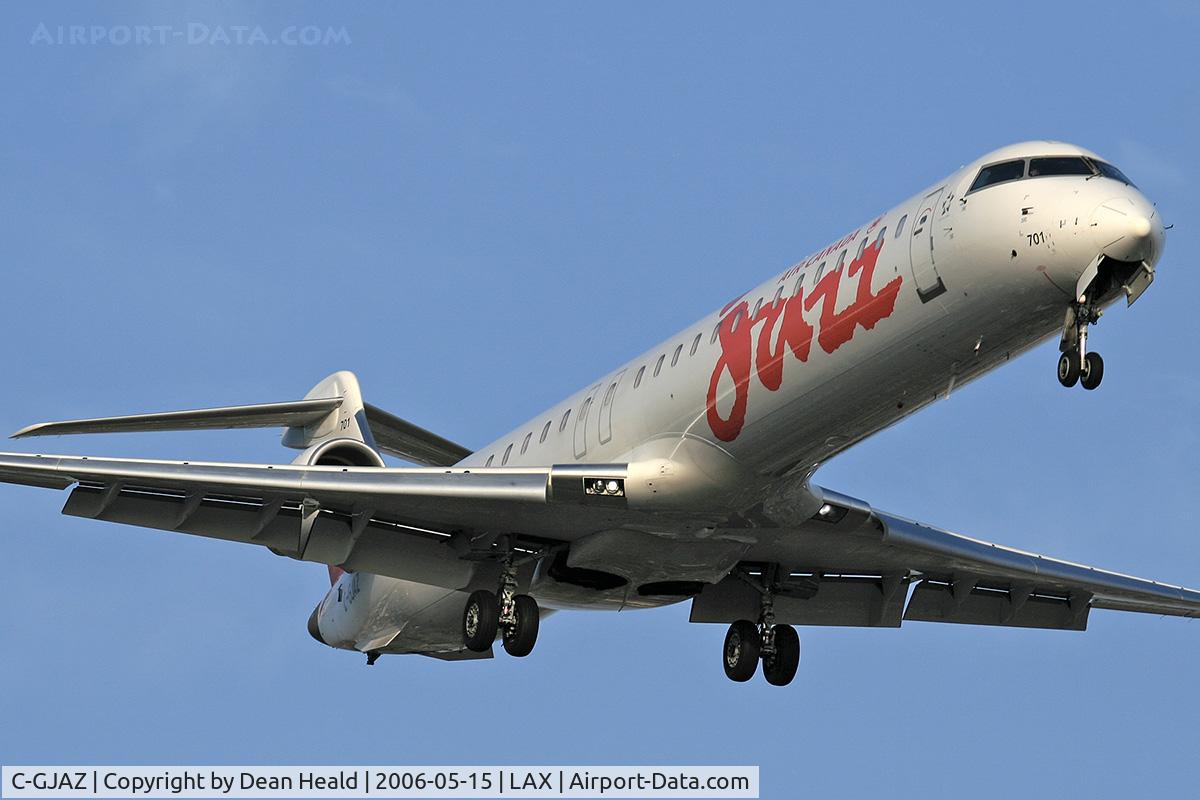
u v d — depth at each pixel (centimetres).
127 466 7431
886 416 6925
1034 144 6619
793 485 7275
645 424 7450
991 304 6431
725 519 7356
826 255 7050
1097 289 6341
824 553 8194
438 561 7994
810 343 6812
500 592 7838
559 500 7306
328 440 8362
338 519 7800
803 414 6894
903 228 6700
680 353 7450
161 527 7731
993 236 6366
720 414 7088
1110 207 6200
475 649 7925
